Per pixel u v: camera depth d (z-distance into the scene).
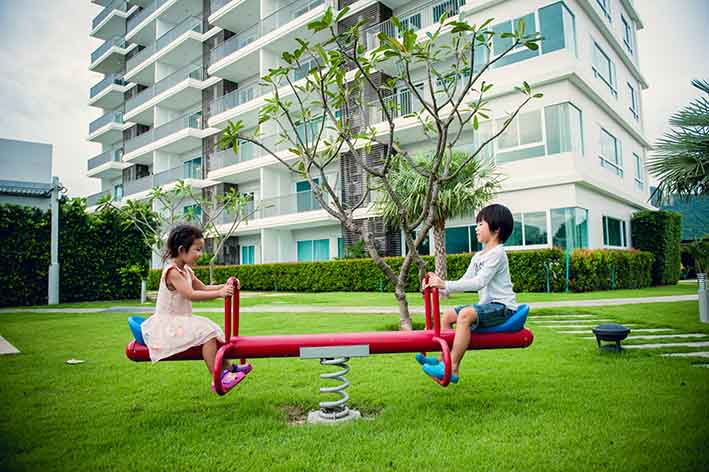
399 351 3.20
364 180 19.89
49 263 15.55
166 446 2.77
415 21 20.12
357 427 3.02
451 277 15.16
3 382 4.35
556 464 2.38
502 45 15.88
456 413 3.24
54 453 2.69
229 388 3.05
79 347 6.32
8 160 18.59
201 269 24.22
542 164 14.71
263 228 24.27
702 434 2.73
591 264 13.31
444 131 5.06
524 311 3.20
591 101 16.41
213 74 27.83
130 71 35.44
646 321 7.45
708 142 6.84
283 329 7.39
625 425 2.90
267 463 2.50
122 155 37.69
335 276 18.86
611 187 16.48
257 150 25.25
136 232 17.48
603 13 18.20
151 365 5.13
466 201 12.78
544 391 3.73
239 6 26.12
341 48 4.71
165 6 31.86
